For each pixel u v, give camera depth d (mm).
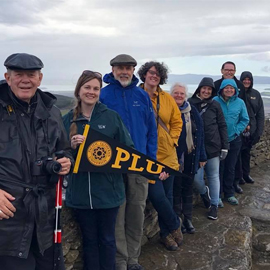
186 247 3955
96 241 2924
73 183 2775
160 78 3557
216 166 4652
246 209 5250
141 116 3195
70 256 2967
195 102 4559
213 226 4516
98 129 2789
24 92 2047
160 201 3584
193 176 4125
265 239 4645
